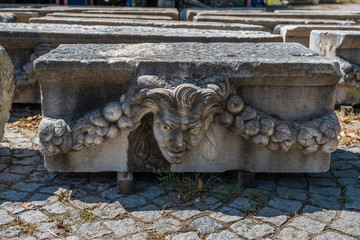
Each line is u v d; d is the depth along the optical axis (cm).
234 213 229
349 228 216
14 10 786
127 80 247
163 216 226
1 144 331
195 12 809
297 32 541
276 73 245
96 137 248
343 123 399
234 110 246
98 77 246
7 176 274
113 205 238
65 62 238
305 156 265
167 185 262
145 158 262
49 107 252
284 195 252
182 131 240
